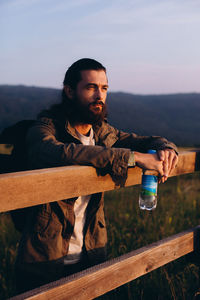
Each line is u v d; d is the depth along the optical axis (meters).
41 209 1.58
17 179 1.10
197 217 4.55
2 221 3.98
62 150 1.40
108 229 3.95
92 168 1.38
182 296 2.47
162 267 2.80
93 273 1.30
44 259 1.58
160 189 6.61
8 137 1.65
